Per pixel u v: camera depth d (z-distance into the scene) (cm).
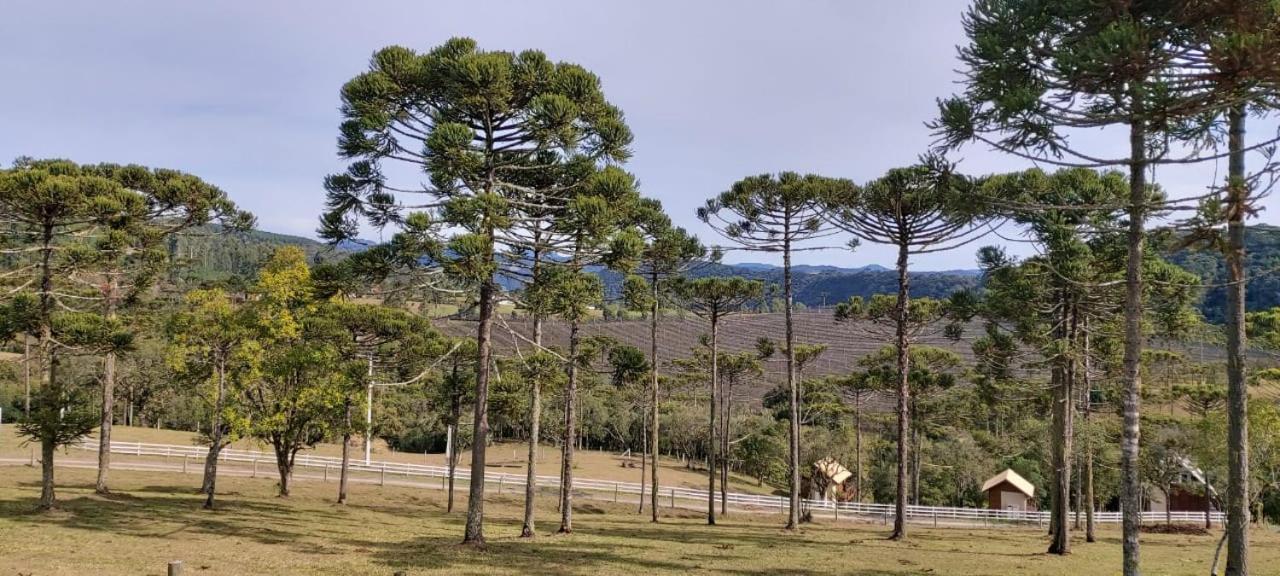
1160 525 3125
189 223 2314
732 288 2559
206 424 3606
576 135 1532
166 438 4216
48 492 1727
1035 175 1664
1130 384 999
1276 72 755
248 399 2214
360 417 2538
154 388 4706
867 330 2675
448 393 2484
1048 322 2081
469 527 1568
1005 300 1969
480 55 1399
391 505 2712
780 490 4550
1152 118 844
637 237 1486
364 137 1426
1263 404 1673
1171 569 1644
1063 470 1984
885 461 4691
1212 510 4222
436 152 1344
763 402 5909
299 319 2119
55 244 1984
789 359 2392
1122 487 998
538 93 1504
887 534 2467
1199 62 815
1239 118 1045
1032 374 2588
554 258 1628
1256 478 1788
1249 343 2916
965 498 4578
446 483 3434
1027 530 3055
